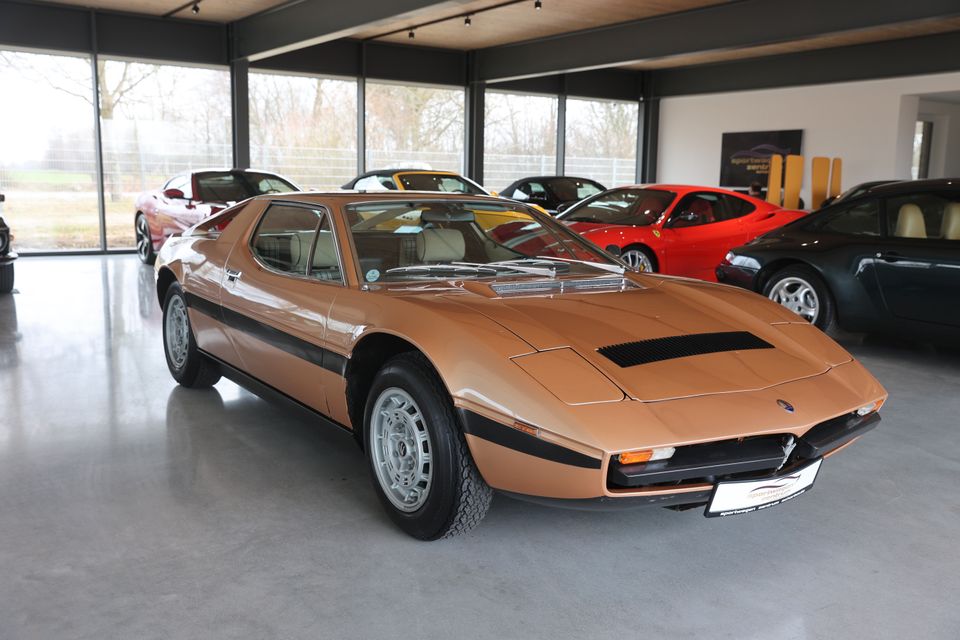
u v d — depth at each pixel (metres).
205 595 2.19
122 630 2.01
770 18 10.07
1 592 2.20
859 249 5.21
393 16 8.93
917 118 16.05
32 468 3.16
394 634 2.01
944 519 2.79
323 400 2.91
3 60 10.90
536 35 13.36
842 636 2.03
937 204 5.02
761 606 2.18
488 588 2.25
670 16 11.43
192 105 12.47
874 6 8.92
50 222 11.52
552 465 2.07
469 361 2.24
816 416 2.24
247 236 3.58
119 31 11.50
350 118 14.33
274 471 3.15
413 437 2.52
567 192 12.54
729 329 2.62
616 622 2.08
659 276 3.27
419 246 3.10
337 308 2.78
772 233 5.89
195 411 3.95
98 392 4.29
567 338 2.35
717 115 17.42
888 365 5.15
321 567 2.36
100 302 7.36
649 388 2.17
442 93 15.20
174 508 2.79
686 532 2.65
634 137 18.27
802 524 2.73
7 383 4.47
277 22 11.05
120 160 11.98
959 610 2.17
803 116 16.09
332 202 3.10
